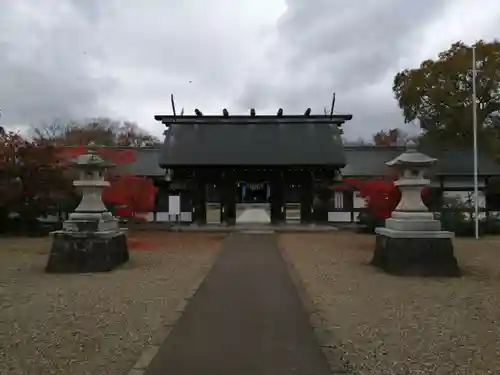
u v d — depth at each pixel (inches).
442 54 1311.5
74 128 2016.5
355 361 205.6
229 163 957.2
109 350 221.1
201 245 690.2
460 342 233.6
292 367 197.8
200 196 1002.1
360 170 1123.9
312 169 985.5
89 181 480.1
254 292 354.6
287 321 272.4
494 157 1217.4
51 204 848.3
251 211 1065.5
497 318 281.3
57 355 214.4
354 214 1062.4
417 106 1369.3
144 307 306.5
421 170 469.7
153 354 213.3
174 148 1001.5
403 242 443.5
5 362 205.3
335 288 372.5
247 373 190.7
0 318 280.1
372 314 290.2
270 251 613.9
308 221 997.2
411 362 204.7
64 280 410.6
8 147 809.5
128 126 2310.5
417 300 331.3
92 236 461.1
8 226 882.1
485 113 1321.4
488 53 1235.9
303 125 1071.6
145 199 740.0
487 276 438.0
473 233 885.2
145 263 514.9
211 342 231.8
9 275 439.8
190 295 343.0
